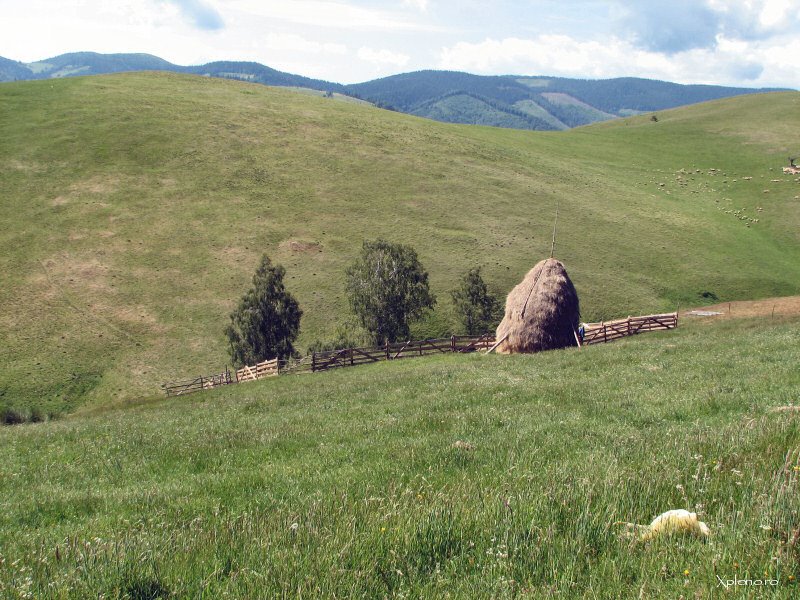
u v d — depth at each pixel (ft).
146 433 53.57
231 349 213.46
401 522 17.44
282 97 514.27
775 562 13.08
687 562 13.98
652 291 264.93
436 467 26.96
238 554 16.58
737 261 300.40
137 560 16.34
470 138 477.36
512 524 16.72
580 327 114.01
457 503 19.02
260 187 343.87
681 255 303.68
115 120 397.80
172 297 248.52
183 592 14.40
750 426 26.63
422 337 231.30
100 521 24.39
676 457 22.88
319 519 18.75
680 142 541.75
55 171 334.85
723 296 266.36
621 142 546.26
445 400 53.67
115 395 193.57
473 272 234.38
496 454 29.04
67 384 196.65
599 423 36.94
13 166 334.44
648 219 348.79
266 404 69.97
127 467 37.88
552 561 14.58
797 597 11.75
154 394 193.36
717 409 38.01
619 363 71.20
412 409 50.85
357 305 223.71
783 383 44.19
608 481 19.72
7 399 186.29
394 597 13.50
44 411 182.09
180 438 46.80
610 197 382.83
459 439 34.78
